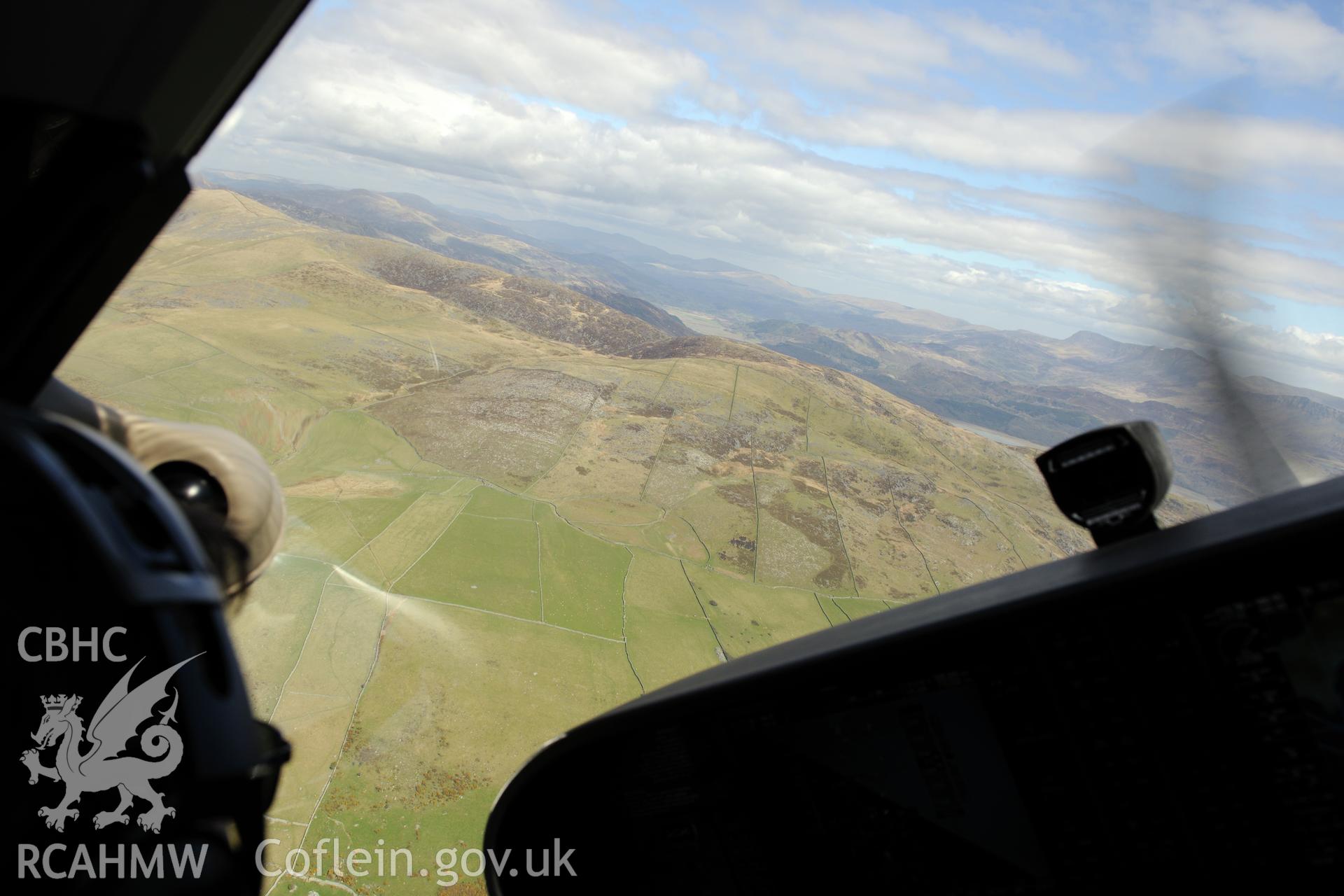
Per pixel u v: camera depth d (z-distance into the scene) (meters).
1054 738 1.31
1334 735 1.12
